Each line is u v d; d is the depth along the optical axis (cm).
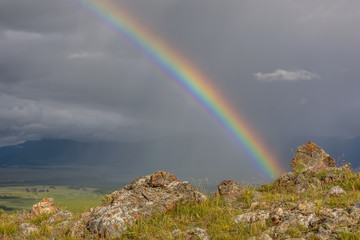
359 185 1311
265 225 941
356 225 808
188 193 1343
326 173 1529
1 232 1250
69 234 1122
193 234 936
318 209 966
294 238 803
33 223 1496
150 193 1333
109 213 1123
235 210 1145
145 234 985
